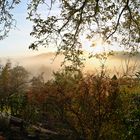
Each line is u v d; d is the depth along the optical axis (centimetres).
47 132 2297
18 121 2448
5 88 3881
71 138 1789
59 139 1992
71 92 1641
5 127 2311
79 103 1606
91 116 1574
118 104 1496
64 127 1966
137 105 1290
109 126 1512
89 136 1566
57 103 1791
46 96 1853
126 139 1222
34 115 2611
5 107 2853
